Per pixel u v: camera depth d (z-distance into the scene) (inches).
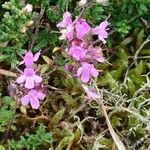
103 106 5.8
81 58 5.4
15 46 5.8
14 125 5.8
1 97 6.0
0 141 5.7
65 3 6.1
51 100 6.0
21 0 6.0
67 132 5.7
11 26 5.7
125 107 6.0
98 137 5.7
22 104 5.4
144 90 6.1
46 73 5.8
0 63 6.1
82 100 5.9
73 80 5.9
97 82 6.1
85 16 6.0
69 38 5.3
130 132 5.8
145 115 5.9
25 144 5.5
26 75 5.3
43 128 5.5
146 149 5.7
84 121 5.9
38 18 5.9
